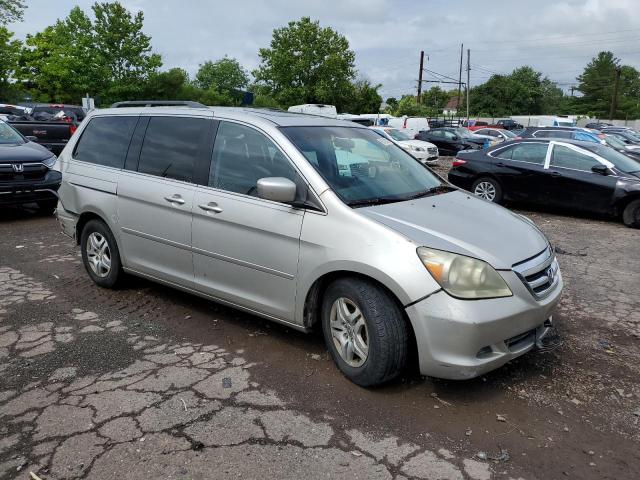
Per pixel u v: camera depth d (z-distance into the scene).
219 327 4.45
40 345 4.10
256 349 4.05
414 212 3.67
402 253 3.23
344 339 3.56
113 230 4.96
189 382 3.57
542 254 3.62
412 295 3.16
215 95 51.12
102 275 5.27
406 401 3.37
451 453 2.89
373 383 3.39
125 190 4.79
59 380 3.58
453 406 3.32
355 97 51.84
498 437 3.04
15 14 30.61
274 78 51.09
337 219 3.51
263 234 3.82
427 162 21.19
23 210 9.55
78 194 5.24
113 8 36.31
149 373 3.68
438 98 82.38
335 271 3.49
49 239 7.39
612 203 9.41
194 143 4.45
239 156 4.15
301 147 3.92
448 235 3.39
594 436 3.07
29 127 11.96
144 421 3.13
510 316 3.20
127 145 4.97
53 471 2.72
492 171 10.88
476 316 3.10
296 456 2.84
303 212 3.65
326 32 50.66
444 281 3.15
